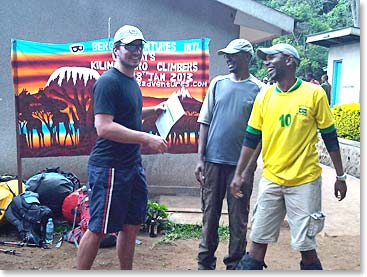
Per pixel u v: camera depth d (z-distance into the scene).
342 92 16.19
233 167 4.07
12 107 7.04
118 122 3.71
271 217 3.69
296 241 3.56
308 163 3.54
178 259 4.93
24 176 7.07
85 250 3.72
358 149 9.02
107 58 6.21
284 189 3.60
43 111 6.09
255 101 3.75
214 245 4.22
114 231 3.71
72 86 6.17
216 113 4.13
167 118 4.24
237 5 6.94
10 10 6.98
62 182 5.89
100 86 3.61
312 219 3.52
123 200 3.73
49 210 5.40
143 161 7.22
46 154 6.11
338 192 3.89
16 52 5.98
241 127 4.05
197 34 7.29
